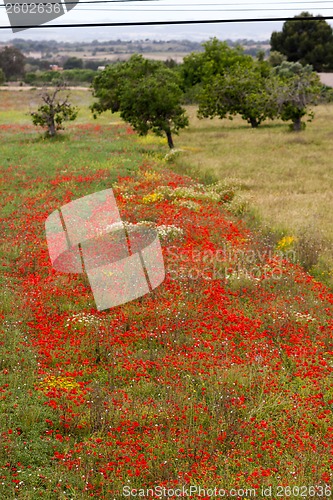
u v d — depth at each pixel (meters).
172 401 9.14
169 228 17.75
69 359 10.70
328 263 15.55
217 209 20.88
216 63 63.50
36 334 11.75
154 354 10.74
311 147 34.94
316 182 24.91
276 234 17.70
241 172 27.31
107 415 8.68
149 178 25.52
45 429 8.50
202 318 12.26
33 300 13.32
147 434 8.38
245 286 13.91
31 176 27.02
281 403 9.08
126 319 12.30
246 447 8.15
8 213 21.03
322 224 18.56
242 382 9.73
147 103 35.12
